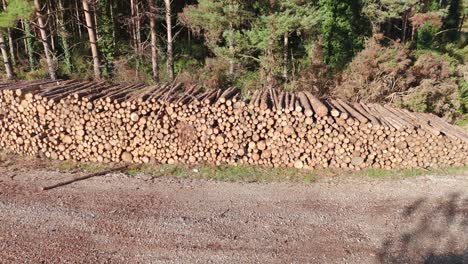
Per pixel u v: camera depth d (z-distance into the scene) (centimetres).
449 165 838
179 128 827
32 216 618
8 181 745
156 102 823
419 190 739
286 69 1558
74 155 860
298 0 1382
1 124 875
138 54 1716
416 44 1794
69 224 598
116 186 741
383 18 1703
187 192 723
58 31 1798
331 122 802
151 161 857
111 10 1895
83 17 1995
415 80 1305
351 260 528
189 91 965
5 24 1345
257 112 812
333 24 1708
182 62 1844
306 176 803
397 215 645
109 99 818
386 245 562
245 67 1597
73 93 839
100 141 847
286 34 1499
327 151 827
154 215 634
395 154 827
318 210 661
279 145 828
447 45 1747
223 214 643
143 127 831
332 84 1427
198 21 1457
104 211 641
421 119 895
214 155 843
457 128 893
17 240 553
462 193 725
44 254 525
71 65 1812
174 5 1912
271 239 574
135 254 532
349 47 1741
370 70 1310
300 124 807
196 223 613
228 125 821
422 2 1764
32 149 868
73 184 743
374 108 988
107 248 543
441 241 571
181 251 541
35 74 1745
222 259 525
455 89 1286
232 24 1495
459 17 2130
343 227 609
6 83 991
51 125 848
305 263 520
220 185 757
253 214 646
